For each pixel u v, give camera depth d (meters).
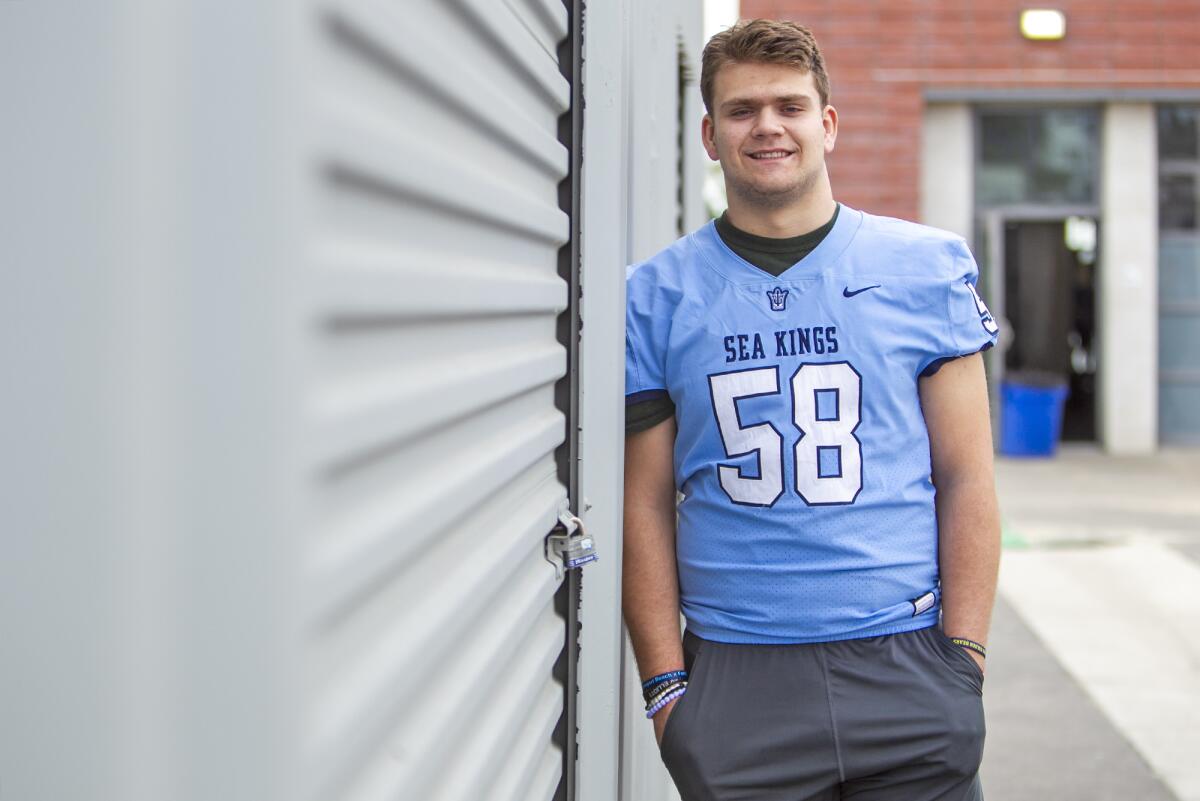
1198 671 5.46
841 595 1.98
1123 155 12.44
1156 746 4.55
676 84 3.25
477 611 1.17
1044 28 12.22
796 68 1.98
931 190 12.73
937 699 1.98
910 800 2.01
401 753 0.93
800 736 1.97
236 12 0.64
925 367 2.05
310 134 0.71
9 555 0.61
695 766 2.00
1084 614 6.46
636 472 2.14
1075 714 4.90
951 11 12.31
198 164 0.62
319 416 0.73
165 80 0.60
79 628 0.60
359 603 0.84
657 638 2.10
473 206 1.13
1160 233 12.66
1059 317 12.84
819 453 1.99
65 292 0.60
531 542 1.46
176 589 0.61
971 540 2.08
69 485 0.60
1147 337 12.54
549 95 1.52
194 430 0.62
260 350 0.66
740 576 2.03
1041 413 12.34
